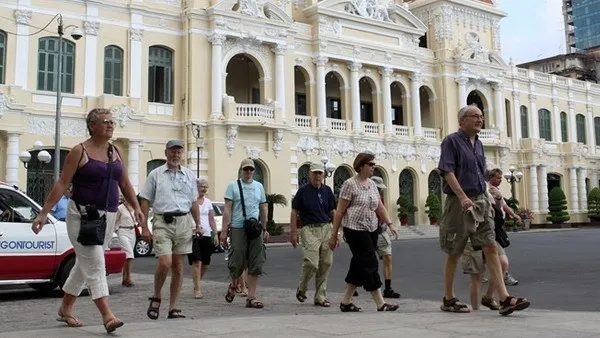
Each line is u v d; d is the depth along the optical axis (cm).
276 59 3869
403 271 1825
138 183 3378
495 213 1222
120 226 1514
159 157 3491
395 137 4509
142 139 3353
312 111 4184
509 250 2495
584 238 3288
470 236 884
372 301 1219
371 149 4412
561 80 5972
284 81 3906
